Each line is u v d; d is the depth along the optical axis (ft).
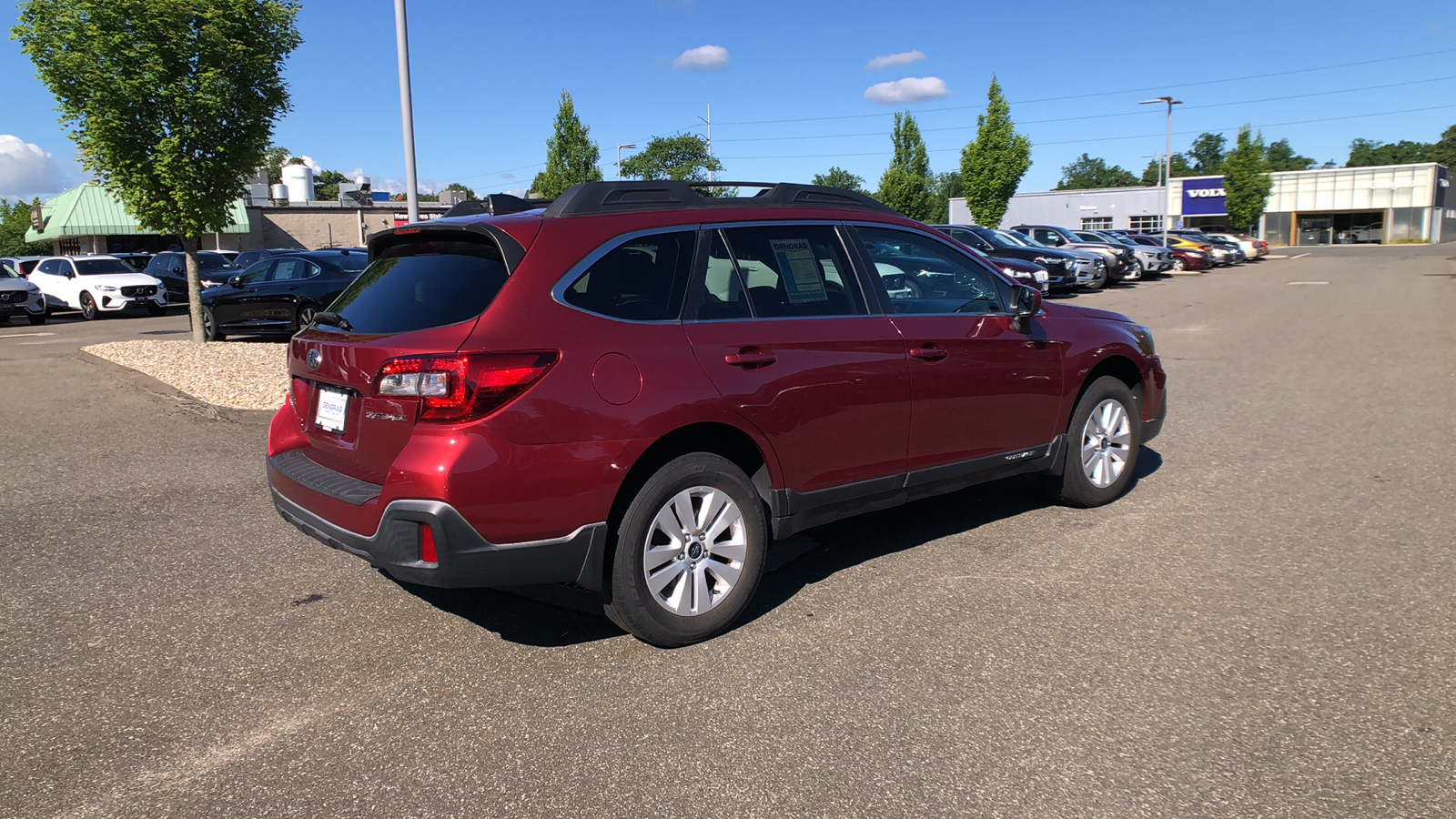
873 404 13.19
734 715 9.98
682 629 11.63
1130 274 92.58
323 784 8.82
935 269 14.80
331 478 11.42
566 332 10.68
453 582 10.26
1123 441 17.46
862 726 9.70
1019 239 83.46
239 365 36.17
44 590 13.85
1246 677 10.58
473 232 11.13
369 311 11.59
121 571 14.66
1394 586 13.16
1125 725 9.61
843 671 10.97
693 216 12.32
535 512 10.36
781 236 13.07
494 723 9.92
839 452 12.96
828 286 13.29
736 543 12.02
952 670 10.92
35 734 9.76
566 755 9.25
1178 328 50.31
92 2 35.58
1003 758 9.05
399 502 10.12
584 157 134.41
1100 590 13.25
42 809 8.45
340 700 10.48
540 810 8.35
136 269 91.50
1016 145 120.67
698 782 8.75
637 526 11.10
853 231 13.92
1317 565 14.07
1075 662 11.05
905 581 13.82
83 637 12.19
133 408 28.68
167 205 39.29
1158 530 15.93
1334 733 9.37
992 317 14.93
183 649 11.83
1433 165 213.66
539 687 10.72
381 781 8.86
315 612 13.00
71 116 37.35
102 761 9.25
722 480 11.75
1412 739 9.23
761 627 12.30
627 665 11.26
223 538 16.29
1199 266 115.24
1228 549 14.89
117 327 67.56
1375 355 38.06
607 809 8.35
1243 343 43.06
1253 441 22.65
